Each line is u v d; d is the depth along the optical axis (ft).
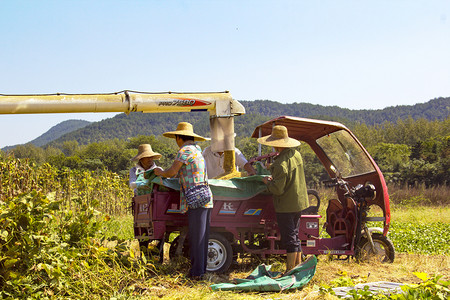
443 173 145.59
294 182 20.67
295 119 24.04
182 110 23.76
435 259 27.86
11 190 29.60
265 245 23.82
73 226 19.20
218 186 21.59
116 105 22.11
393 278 21.65
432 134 330.75
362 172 26.48
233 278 20.75
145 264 19.16
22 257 16.40
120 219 42.09
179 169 20.26
